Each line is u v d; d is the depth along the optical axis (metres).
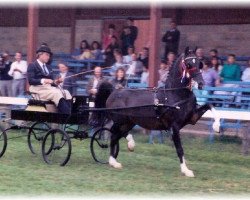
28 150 16.38
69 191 11.73
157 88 13.97
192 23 24.38
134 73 21.41
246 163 15.58
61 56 25.75
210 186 12.54
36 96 14.89
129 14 25.62
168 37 22.80
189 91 13.60
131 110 14.12
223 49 23.92
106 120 14.66
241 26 23.56
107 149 16.16
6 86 22.52
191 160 15.84
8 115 19.58
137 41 25.44
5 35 28.27
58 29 27.22
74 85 19.64
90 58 24.38
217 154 16.44
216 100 19.25
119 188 12.06
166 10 24.78
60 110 14.63
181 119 13.58
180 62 13.61
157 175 13.55
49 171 13.66
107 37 24.72
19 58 22.20
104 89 14.78
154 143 18.06
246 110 18.28
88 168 14.20
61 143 15.30
